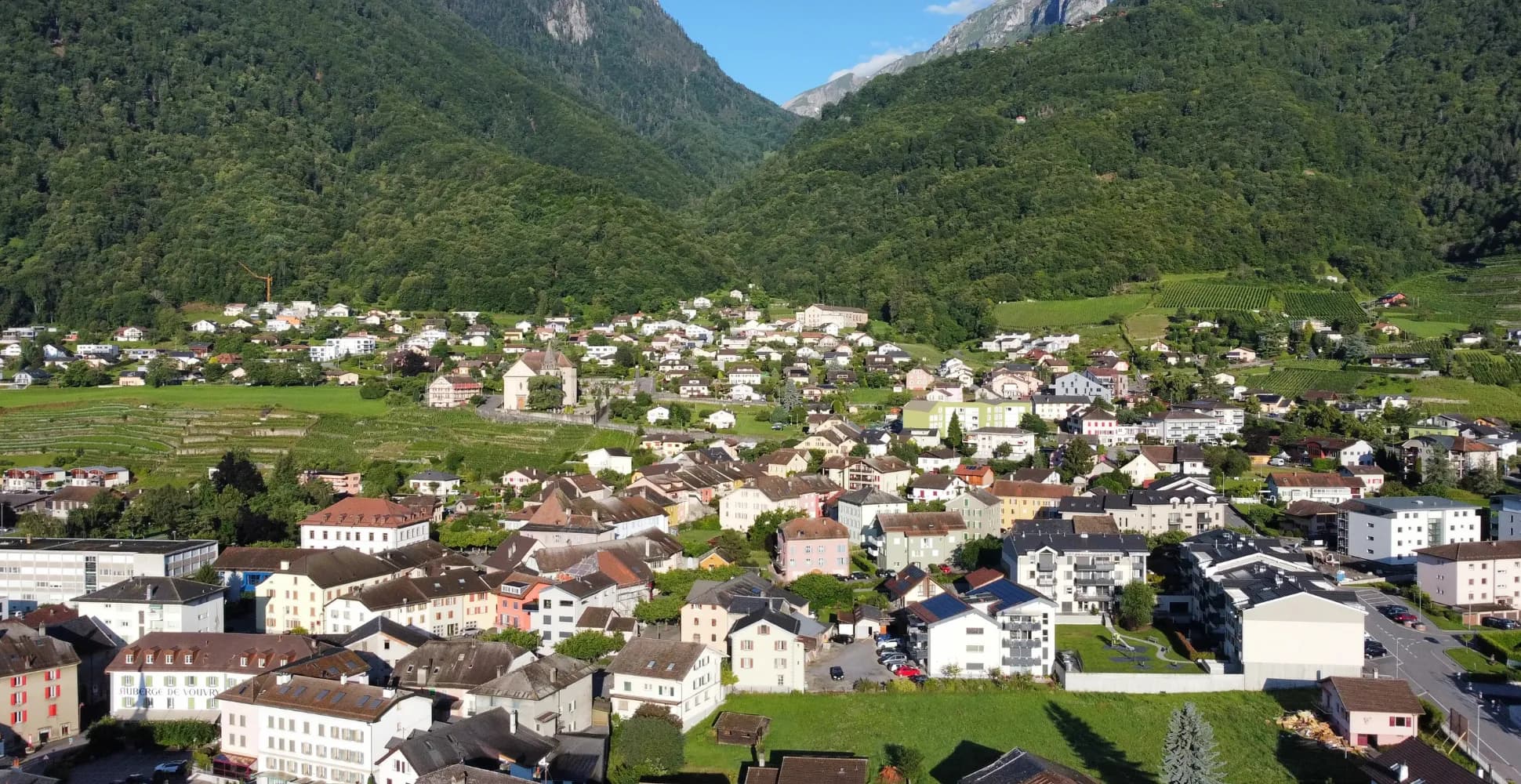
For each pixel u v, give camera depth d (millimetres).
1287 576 160000
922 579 183000
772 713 143625
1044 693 148000
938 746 135125
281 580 179250
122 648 163000
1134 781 128375
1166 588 188875
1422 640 164000
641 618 173500
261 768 131125
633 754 127125
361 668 143500
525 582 178375
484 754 121938
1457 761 125062
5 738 137375
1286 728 137625
